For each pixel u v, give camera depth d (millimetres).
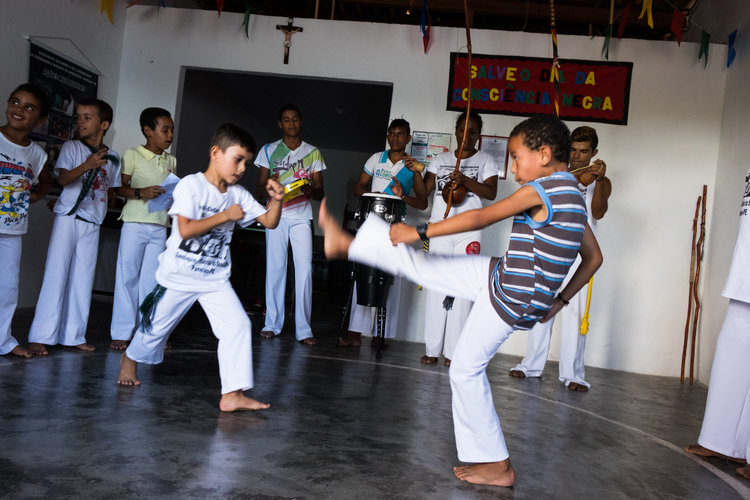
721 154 5242
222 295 2721
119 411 2521
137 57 5875
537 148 2039
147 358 2861
